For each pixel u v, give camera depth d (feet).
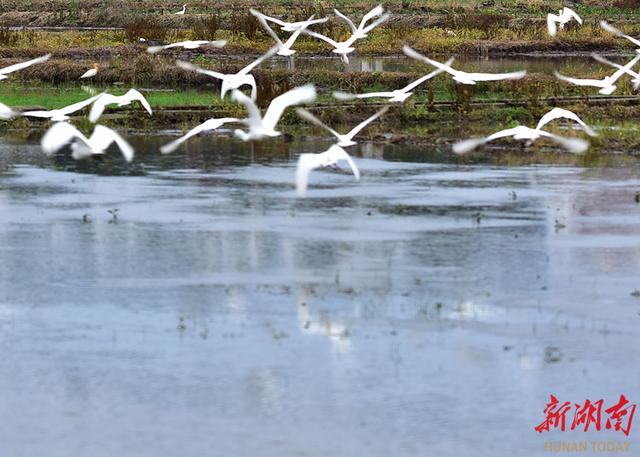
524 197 71.00
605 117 102.22
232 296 51.67
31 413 40.52
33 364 44.47
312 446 38.11
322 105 103.65
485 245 59.57
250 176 77.92
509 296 51.67
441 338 46.88
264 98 104.12
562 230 62.80
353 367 44.09
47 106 100.94
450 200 70.08
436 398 41.63
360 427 39.45
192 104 104.12
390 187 74.28
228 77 55.16
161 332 47.57
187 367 44.06
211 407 40.88
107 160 83.87
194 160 84.07
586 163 83.56
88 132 92.32
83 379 43.19
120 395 41.86
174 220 65.00
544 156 86.69
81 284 53.42
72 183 75.36
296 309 50.03
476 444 38.55
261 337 46.96
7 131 96.78
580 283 53.57
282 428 39.37
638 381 43.14
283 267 55.77
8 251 58.54
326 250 58.54
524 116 101.19
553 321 48.78
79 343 46.47
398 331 47.52
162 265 56.24
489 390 42.29
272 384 42.60
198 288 52.75
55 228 63.21
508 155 87.10
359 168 81.35
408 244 59.72
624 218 65.67
